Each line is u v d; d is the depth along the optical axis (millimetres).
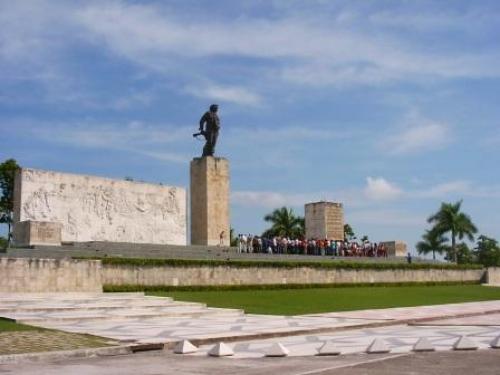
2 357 13594
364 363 13508
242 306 30188
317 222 66438
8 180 63156
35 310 23516
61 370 12547
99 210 45938
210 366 13219
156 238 49625
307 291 41562
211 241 50406
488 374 11938
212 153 51688
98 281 32969
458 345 16266
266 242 53594
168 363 13703
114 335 17844
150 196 49656
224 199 51750
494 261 116812
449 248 79688
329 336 19781
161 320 23422
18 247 36469
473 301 38969
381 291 44688
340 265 49719
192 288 37938
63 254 36344
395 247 67562
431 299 39375
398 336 19766
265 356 14914
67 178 44250
